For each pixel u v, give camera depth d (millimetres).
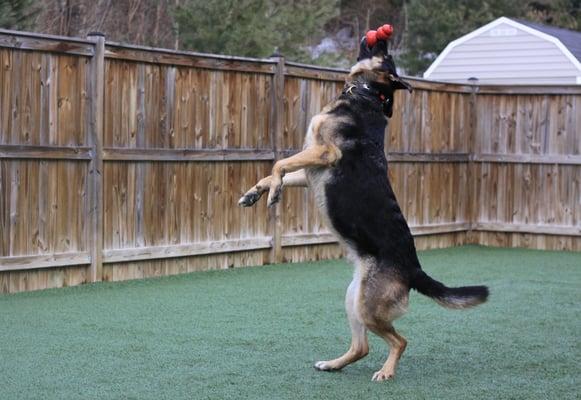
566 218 13102
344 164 5652
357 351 5652
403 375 5621
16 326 6809
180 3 20281
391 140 12352
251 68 10359
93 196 8812
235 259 10484
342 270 10391
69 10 21062
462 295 5621
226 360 5863
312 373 5602
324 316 7496
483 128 13680
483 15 27109
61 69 8461
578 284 9727
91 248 8844
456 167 13570
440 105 13203
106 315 7336
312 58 20719
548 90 13117
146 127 9297
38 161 8328
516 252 12797
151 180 9406
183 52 9555
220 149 10094
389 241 5566
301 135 11094
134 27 22406
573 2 31609
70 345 6191
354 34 35281
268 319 7324
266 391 5121
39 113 8297
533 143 13312
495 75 19859
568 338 6844
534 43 19281
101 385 5148
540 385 5383
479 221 13758
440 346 6508
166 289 8742
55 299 7988
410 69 27281
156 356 5922
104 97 8844
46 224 8445
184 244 9797
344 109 5797
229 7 17203
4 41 7910
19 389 5031
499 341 6695
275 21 18422
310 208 11281
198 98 9828
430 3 26953
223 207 10234
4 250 8109
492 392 5203
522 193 13422
